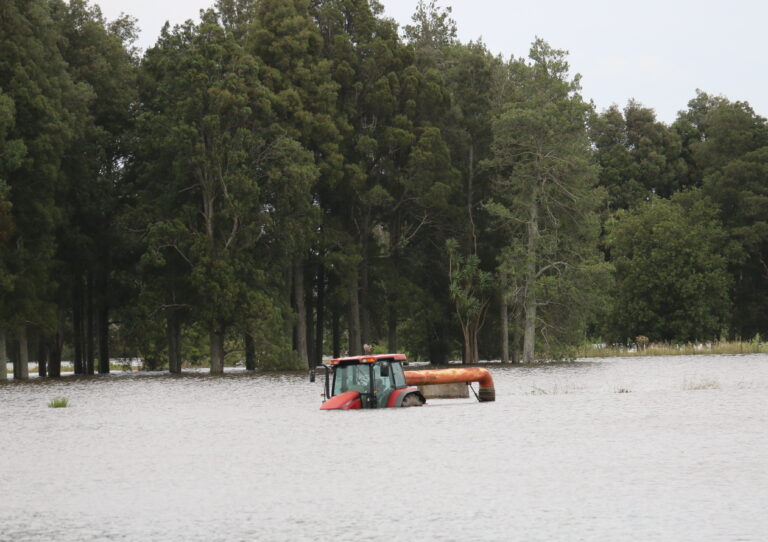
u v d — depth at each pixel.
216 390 95.62
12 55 129.50
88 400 83.44
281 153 141.25
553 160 156.00
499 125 156.62
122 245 148.62
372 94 159.88
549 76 159.25
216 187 141.50
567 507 30.97
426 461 40.94
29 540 28.36
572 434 48.62
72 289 158.00
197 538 28.22
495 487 34.69
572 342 158.12
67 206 143.50
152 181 148.12
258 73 147.12
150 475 39.38
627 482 34.88
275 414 64.19
